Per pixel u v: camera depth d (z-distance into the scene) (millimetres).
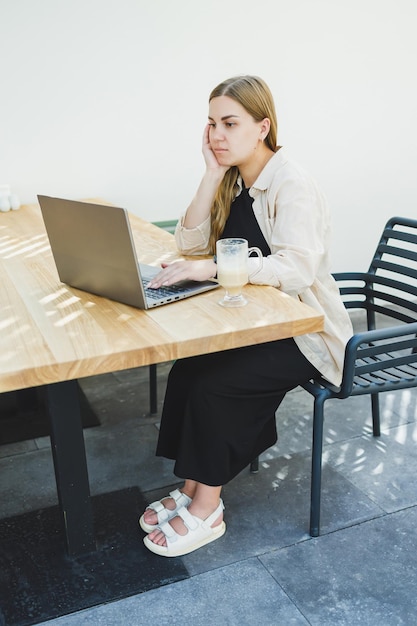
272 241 1951
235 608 1756
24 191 3021
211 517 1976
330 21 3295
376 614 1725
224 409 1868
